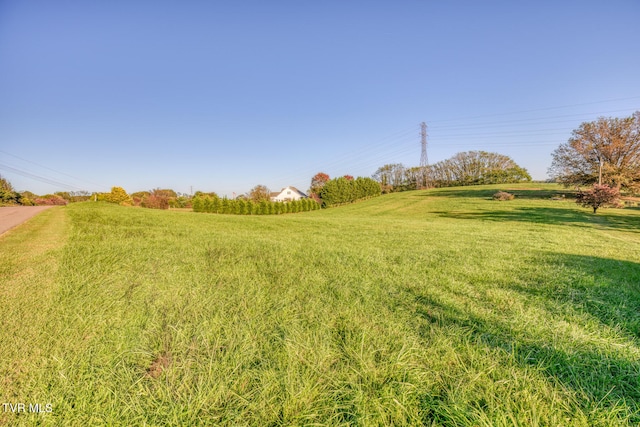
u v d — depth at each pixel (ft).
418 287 10.89
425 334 6.91
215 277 12.02
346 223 48.93
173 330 6.92
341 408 4.54
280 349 6.17
